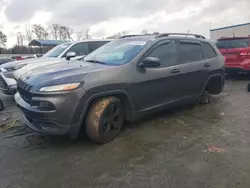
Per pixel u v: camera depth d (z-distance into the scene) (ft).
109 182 8.07
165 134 12.05
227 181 7.96
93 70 10.86
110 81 10.82
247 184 7.78
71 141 11.31
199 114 15.29
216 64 16.94
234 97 20.03
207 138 11.46
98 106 10.62
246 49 26.09
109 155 9.93
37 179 8.30
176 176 8.32
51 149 10.53
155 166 9.00
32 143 11.18
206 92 17.39
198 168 8.79
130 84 11.54
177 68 13.93
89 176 8.44
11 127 13.33
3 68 20.26
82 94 9.95
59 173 8.64
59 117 9.63
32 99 9.96
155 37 13.78
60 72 10.82
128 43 13.84
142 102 12.35
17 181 8.18
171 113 15.51
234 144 10.73
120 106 11.60
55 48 25.99
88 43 24.63
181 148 10.45
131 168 8.89
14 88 19.22
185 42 15.08
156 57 13.00
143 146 10.73
